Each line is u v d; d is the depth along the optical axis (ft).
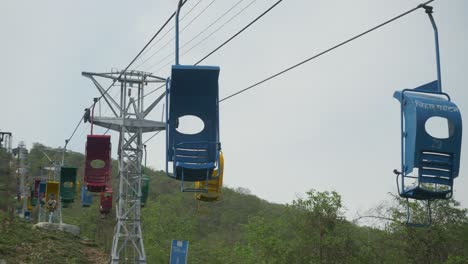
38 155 271.69
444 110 35.47
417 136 35.06
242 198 300.61
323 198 110.22
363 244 110.63
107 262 115.34
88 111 98.63
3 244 106.63
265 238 112.16
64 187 115.96
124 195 100.58
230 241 196.95
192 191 41.60
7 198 148.87
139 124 98.94
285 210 113.91
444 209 105.50
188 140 42.50
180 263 59.26
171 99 42.42
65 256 113.70
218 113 42.57
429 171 35.42
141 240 98.63
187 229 141.90
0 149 161.17
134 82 99.04
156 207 141.59
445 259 105.50
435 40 36.70
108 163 98.22
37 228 140.26
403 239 106.83
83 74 96.99
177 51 42.47
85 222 177.06
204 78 41.93
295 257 110.32
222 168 50.01
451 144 35.32
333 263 108.06
